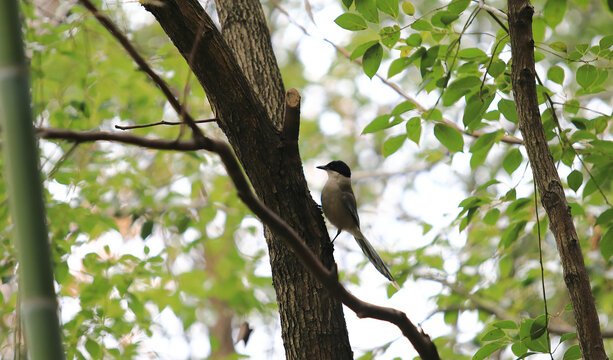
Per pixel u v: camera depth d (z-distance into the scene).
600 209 11.98
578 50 7.95
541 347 7.03
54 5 8.58
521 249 13.39
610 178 8.87
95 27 12.31
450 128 8.73
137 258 11.04
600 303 12.02
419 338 5.02
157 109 13.95
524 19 6.61
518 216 9.84
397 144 9.02
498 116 8.97
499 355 12.72
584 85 8.30
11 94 3.76
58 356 3.54
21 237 3.61
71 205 10.46
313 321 7.23
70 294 11.60
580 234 12.91
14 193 3.65
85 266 10.88
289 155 7.03
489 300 14.21
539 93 8.43
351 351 7.36
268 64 8.73
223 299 16.70
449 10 7.82
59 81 12.18
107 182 12.78
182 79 13.15
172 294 13.38
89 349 9.91
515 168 9.23
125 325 11.02
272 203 7.16
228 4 9.05
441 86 8.41
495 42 8.12
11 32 3.85
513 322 7.42
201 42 6.37
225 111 6.79
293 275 7.38
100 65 12.98
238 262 15.95
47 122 11.82
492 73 8.13
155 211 12.57
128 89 13.60
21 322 4.48
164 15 6.27
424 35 8.60
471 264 14.12
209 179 14.38
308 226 7.29
